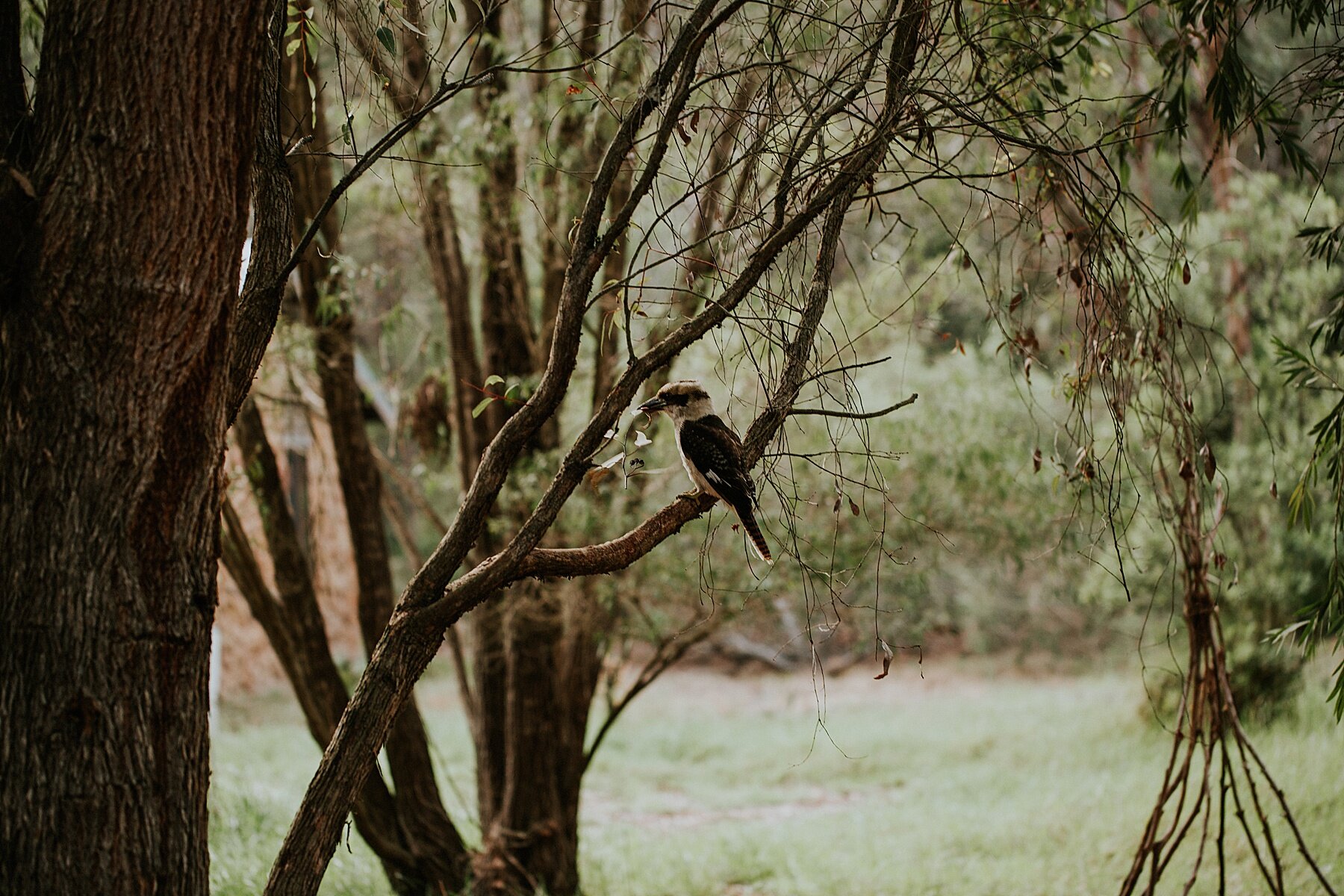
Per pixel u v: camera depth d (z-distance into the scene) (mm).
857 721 18031
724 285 3996
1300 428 11906
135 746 2773
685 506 4004
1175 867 8430
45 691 2725
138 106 2760
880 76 4465
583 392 9031
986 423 9227
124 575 2779
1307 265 11453
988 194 4297
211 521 2959
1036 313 5969
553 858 8031
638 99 3496
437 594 3344
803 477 8531
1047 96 4730
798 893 8656
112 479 2770
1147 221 4586
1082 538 9672
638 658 22188
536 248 8312
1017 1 4641
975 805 11539
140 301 2770
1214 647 4402
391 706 3266
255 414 7660
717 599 8219
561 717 8266
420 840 7934
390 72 4164
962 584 17500
